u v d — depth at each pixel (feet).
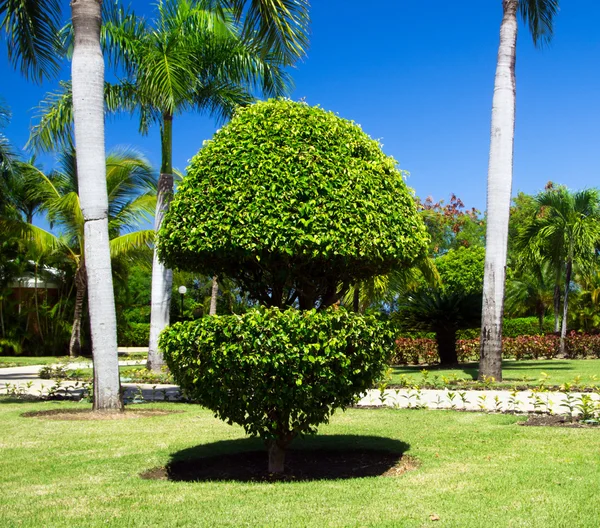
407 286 62.03
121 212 74.69
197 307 111.75
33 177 75.31
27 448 20.43
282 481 16.11
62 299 90.02
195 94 50.31
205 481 16.15
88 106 29.14
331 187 16.34
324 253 15.81
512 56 42.63
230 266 18.42
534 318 97.45
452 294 59.88
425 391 36.11
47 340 89.76
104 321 29.22
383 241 16.62
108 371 29.19
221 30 47.34
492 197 42.39
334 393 15.51
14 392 37.99
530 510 12.47
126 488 15.15
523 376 44.39
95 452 19.75
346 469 17.57
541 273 75.41
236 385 15.23
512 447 19.11
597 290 96.78
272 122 17.40
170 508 13.26
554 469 15.98
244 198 16.17
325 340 15.19
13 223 72.74
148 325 110.63
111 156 70.64
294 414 15.85
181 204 17.19
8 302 86.84
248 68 48.37
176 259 18.08
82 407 31.32
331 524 11.91
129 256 79.77
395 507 12.92
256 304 18.83
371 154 18.02
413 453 18.86
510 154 42.39
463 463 17.15
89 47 29.30
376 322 16.49
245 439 21.80
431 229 123.75
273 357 14.82
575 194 67.21
